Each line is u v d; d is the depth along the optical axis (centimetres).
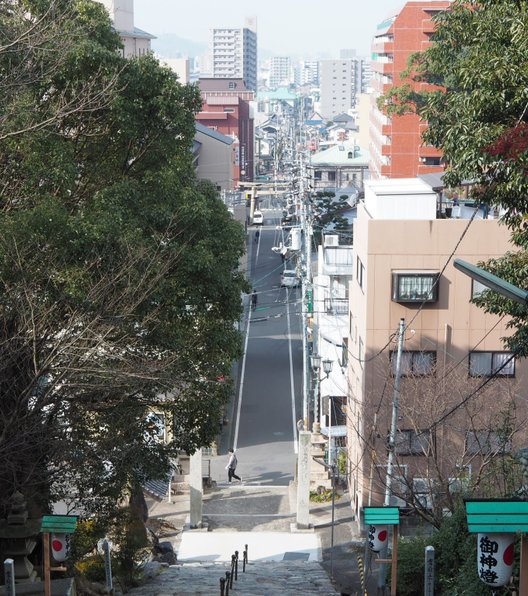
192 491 5856
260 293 12694
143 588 3541
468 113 3067
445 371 4816
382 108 12156
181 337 3903
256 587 3519
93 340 3109
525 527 1748
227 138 16262
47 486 3528
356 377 5841
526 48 2942
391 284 5306
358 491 5656
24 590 2550
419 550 3488
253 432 8038
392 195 5528
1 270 3188
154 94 4038
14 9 3756
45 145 3597
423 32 13838
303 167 11788
